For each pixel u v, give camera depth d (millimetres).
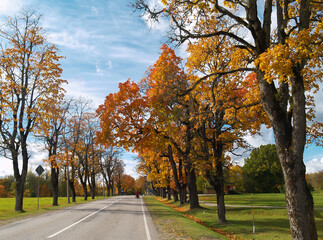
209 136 18266
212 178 17203
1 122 21109
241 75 15836
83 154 46031
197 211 23234
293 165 7391
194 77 16297
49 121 24297
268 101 8117
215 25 10766
